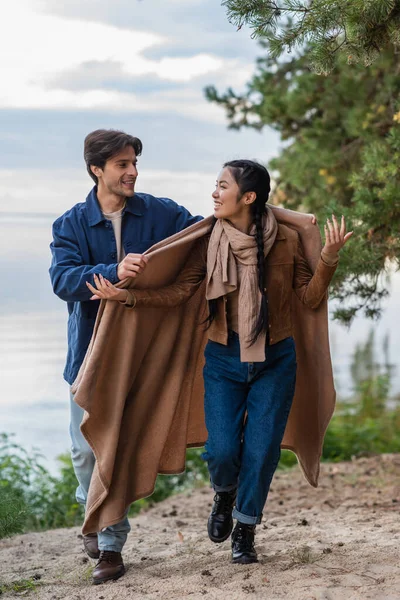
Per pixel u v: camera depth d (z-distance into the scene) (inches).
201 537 312.0
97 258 257.9
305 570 236.5
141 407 255.0
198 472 542.9
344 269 377.4
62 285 246.5
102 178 254.5
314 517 347.6
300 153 586.2
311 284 242.8
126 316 246.2
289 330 245.3
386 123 523.2
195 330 261.6
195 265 254.5
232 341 241.9
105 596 234.7
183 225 266.8
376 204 389.1
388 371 1087.0
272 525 331.9
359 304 393.4
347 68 547.5
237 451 240.1
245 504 242.2
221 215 237.5
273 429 238.8
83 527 247.3
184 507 429.7
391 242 384.8
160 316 255.1
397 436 650.2
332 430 606.2
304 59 580.4
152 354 255.6
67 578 263.6
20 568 286.4
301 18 276.7
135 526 367.6
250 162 237.6
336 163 545.6
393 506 367.2
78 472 265.3
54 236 257.0
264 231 237.1
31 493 447.5
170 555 279.6
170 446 263.9
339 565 242.2
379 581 225.3
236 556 248.1
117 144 250.4
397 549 255.0
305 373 261.9
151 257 240.7
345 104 565.3
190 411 268.4
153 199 265.4
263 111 615.8
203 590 226.2
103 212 259.3
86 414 240.1
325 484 450.6
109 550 252.5
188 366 263.0
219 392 243.4
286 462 577.0
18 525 345.7
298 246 245.9
